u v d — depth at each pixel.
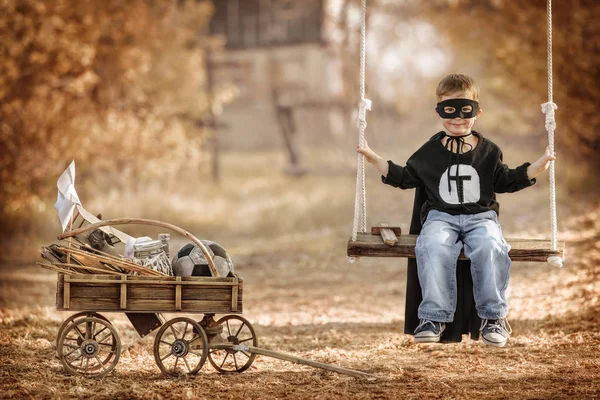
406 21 79.38
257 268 28.61
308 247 32.28
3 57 31.02
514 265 23.75
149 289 11.95
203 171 57.94
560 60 35.53
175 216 41.38
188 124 48.62
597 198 33.00
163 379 12.11
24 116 33.25
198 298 12.07
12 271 26.20
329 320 18.66
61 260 12.03
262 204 47.56
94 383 11.80
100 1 37.47
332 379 12.13
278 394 11.18
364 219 12.71
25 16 32.41
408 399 10.84
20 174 33.75
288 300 22.00
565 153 42.12
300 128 85.94
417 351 14.35
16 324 16.62
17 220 33.81
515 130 50.53
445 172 11.79
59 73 34.12
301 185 58.31
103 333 16.09
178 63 46.69
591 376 11.77
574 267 21.53
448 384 11.62
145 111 43.38
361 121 12.17
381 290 23.19
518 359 13.15
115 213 39.66
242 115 89.19
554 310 17.22
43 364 13.09
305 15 87.50
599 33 34.41
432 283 11.28
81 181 41.09
